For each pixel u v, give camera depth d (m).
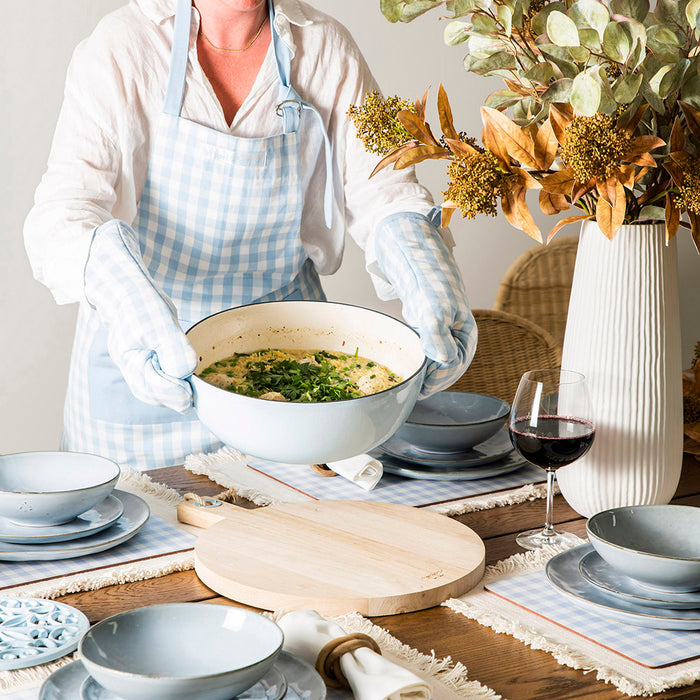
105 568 1.17
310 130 1.86
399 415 1.19
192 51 1.71
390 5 1.29
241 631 0.87
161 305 1.23
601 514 1.13
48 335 2.85
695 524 1.14
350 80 1.86
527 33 1.28
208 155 1.75
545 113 1.25
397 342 1.36
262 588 1.07
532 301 3.10
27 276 2.79
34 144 2.74
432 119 3.23
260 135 1.81
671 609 1.06
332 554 1.17
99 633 0.85
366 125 1.32
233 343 1.37
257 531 1.23
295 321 1.41
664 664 0.97
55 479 1.30
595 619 1.07
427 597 1.08
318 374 1.31
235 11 1.70
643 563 1.04
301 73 1.82
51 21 2.69
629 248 1.27
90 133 1.69
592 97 1.13
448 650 1.00
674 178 1.18
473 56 1.29
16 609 1.03
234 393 1.13
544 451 1.22
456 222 3.32
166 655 0.86
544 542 1.27
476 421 1.63
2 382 2.82
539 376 1.26
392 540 1.21
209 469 1.50
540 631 1.04
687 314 3.74
